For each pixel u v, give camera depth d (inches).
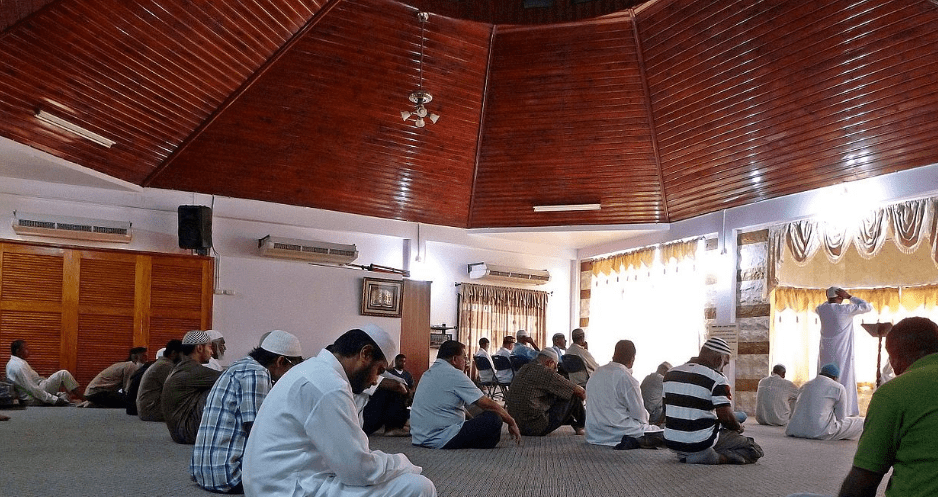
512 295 595.5
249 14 376.8
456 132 494.9
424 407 260.1
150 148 436.5
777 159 435.8
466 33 431.5
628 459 234.7
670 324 534.0
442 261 568.7
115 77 372.5
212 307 471.5
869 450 83.0
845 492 84.0
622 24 413.1
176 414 239.3
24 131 376.2
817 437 314.8
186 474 184.4
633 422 266.5
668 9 393.4
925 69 341.4
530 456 238.5
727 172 467.5
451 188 538.3
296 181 495.8
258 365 166.6
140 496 155.7
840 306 410.9
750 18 370.0
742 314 481.7
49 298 438.3
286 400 111.2
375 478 110.7
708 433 224.2
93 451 223.9
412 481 114.2
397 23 415.2
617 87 447.5
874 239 408.5
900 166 390.9
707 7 378.9
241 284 482.0
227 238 490.9
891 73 352.5
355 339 116.9
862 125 384.2
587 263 624.7
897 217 396.8
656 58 423.8
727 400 223.9
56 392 418.3
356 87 446.9
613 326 587.8
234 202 490.3
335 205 522.9
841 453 265.4
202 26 368.8
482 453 244.4
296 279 499.5
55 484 168.6
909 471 80.7
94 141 406.9
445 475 195.5
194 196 479.5
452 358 264.7
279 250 493.4
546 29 424.8
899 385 83.2
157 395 316.2
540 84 456.8
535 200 541.0
